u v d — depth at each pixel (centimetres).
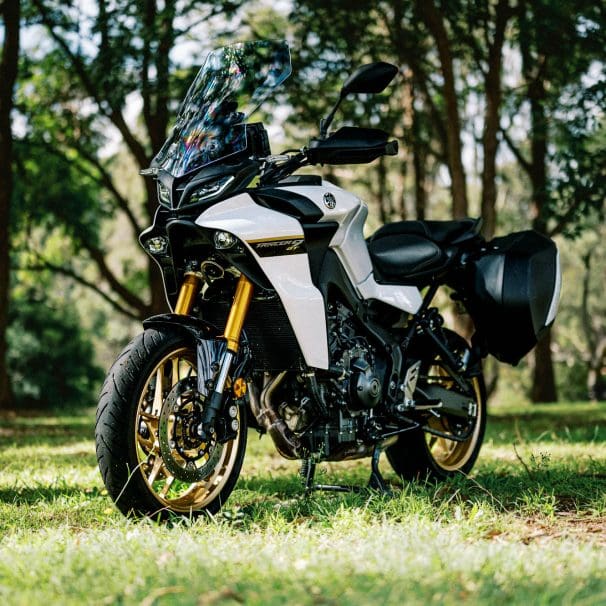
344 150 439
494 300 561
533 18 1338
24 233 2370
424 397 545
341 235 482
